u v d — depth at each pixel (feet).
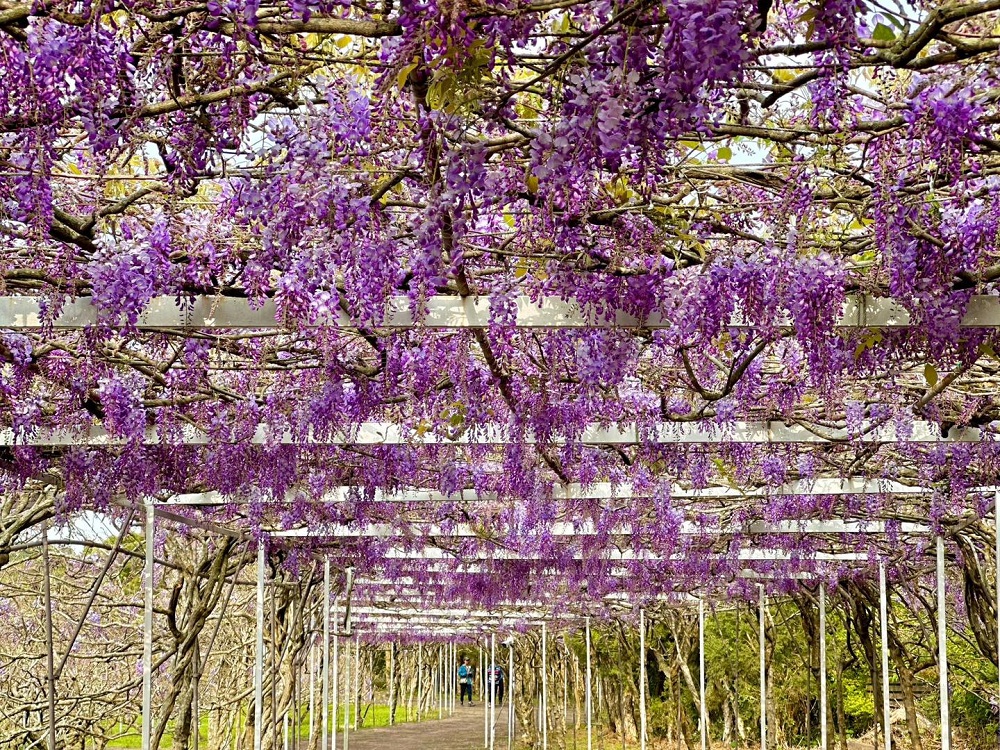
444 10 7.74
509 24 8.15
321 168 11.16
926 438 20.22
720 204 12.94
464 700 153.58
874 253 13.92
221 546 26.18
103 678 33.53
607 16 8.24
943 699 21.86
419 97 9.36
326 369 17.51
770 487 25.44
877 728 36.88
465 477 25.86
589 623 53.62
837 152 11.60
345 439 18.92
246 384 20.04
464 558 35.17
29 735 26.23
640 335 14.20
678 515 30.07
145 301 12.85
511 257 13.56
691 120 8.60
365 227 11.86
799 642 52.31
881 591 28.91
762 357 19.21
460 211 10.65
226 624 39.24
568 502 29.66
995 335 13.61
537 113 11.16
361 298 12.85
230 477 21.29
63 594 30.86
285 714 37.04
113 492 19.98
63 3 9.05
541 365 17.90
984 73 10.19
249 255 13.28
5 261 12.84
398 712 125.59
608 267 12.96
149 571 19.84
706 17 7.45
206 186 13.93
